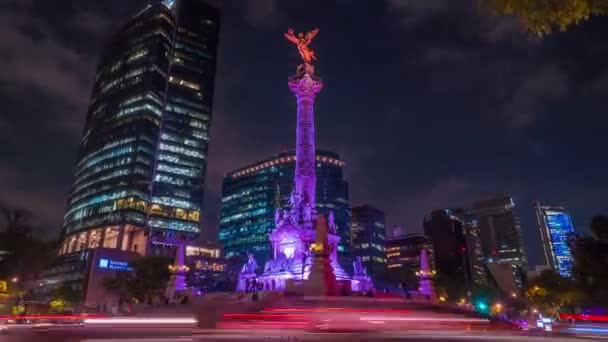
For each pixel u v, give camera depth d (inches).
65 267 5383.9
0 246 2775.6
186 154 7111.2
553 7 320.2
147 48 7352.4
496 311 4665.4
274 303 1405.0
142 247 6013.8
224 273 6250.0
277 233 2390.5
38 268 2938.0
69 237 6771.7
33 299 4899.1
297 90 2623.0
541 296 3681.1
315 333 1013.8
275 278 2190.0
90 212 6584.6
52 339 858.1
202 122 7519.7
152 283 3366.1
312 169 2459.4
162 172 6747.1
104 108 7347.4
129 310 2230.6
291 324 1191.6
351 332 1114.7
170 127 7091.5
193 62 7815.0
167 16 7716.5
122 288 3725.4
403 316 1418.6
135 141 6599.4
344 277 2273.6
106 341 780.6
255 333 989.8
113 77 7564.0
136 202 6274.6
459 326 1449.3
